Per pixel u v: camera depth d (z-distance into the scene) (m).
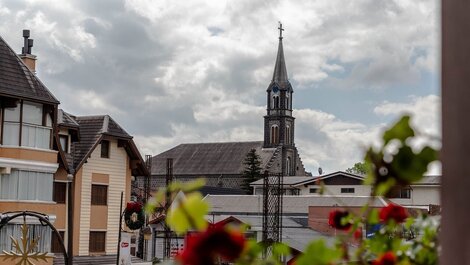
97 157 45.06
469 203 2.02
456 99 2.08
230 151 138.50
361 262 3.75
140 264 45.09
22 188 37.78
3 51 38.31
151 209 2.78
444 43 2.12
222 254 2.65
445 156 2.10
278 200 40.62
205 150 139.12
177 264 2.66
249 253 2.71
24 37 46.34
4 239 36.44
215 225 2.76
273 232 36.72
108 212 45.38
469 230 2.02
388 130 3.26
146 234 45.47
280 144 157.12
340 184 73.94
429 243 3.95
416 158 3.25
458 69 2.08
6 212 35.31
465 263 2.02
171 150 141.00
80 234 43.41
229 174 134.38
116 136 45.94
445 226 2.08
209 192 92.81
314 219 46.28
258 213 61.44
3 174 37.28
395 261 3.68
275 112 160.38
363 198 43.31
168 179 49.25
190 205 2.67
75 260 42.19
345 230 4.10
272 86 162.12
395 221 4.11
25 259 24.66
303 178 80.62
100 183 45.06
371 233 4.14
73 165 43.03
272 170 142.25
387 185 3.31
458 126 2.07
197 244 2.64
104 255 44.59
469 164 2.03
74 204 43.16
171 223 2.69
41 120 38.88
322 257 2.73
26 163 37.75
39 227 38.12
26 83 38.16
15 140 37.69
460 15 2.08
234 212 64.88
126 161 47.06
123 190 46.62
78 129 43.12
